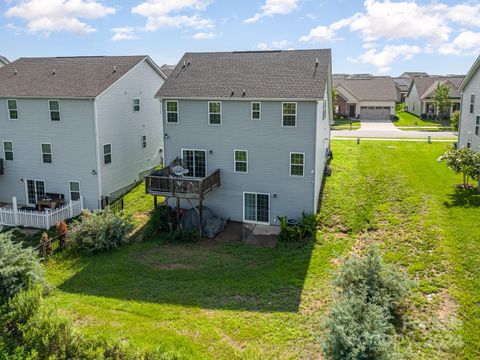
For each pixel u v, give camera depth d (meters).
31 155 26.91
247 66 23.80
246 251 19.41
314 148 21.20
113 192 27.27
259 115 21.77
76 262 18.81
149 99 30.77
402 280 13.25
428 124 53.44
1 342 11.02
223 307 14.42
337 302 11.59
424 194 22.95
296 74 22.28
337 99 62.75
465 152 23.47
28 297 12.47
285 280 16.27
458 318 12.85
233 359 11.46
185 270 17.62
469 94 28.92
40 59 30.31
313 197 21.67
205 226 21.53
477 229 18.02
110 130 26.55
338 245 19.06
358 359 9.56
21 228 23.86
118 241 20.50
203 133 22.95
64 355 10.62
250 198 22.84
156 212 22.14
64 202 26.72
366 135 43.44
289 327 13.09
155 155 32.31
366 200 23.12
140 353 10.68
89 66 28.62
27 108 26.27
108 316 13.88
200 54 25.72
